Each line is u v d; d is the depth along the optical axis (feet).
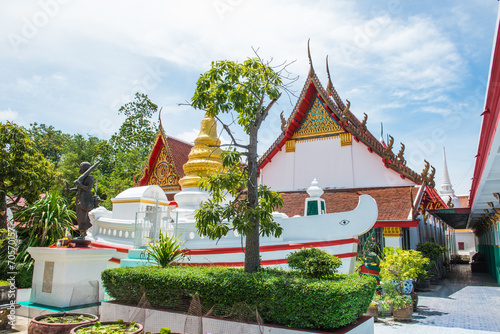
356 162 64.69
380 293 40.14
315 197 40.06
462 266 120.88
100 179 108.37
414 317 36.11
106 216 51.31
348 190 62.80
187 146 87.20
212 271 26.55
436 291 56.29
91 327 20.52
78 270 30.60
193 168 48.08
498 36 15.90
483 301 46.55
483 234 104.83
